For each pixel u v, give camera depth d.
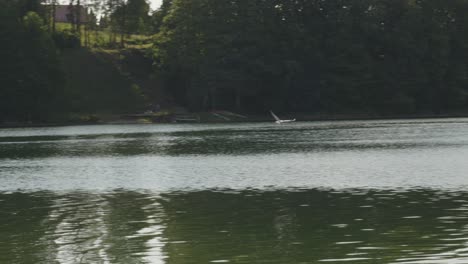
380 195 43.25
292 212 38.06
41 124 149.00
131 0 192.12
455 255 27.97
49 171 62.19
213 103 164.25
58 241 32.06
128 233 33.38
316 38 168.00
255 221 35.75
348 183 49.44
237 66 162.25
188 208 40.03
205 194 45.69
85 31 191.88
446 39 169.88
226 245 30.59
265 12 168.62
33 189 50.22
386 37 169.25
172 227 34.59
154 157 73.88
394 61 170.25
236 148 82.81
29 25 153.50
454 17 176.75
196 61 161.38
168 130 125.56
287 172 57.22
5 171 62.84
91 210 40.06
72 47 180.75
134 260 28.45
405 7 172.12
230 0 166.88
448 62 171.62
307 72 165.88
